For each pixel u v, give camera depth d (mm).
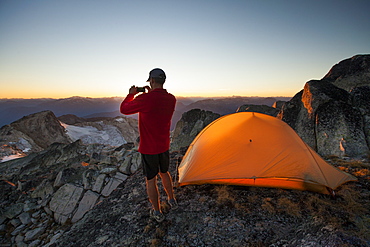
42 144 62062
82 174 8328
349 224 3205
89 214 5016
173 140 16906
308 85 10438
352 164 6000
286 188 4641
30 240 5953
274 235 3254
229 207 4141
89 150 15875
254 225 3541
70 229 4598
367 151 6957
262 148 4691
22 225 6613
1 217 6926
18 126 63031
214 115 17781
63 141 69375
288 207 3902
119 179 7492
